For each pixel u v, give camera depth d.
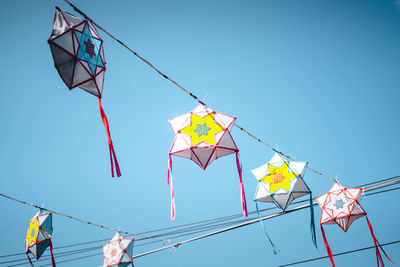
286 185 5.80
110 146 3.51
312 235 5.68
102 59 3.56
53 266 6.22
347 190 6.25
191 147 4.74
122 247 7.09
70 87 3.38
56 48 3.26
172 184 4.88
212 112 4.99
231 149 4.84
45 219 6.40
